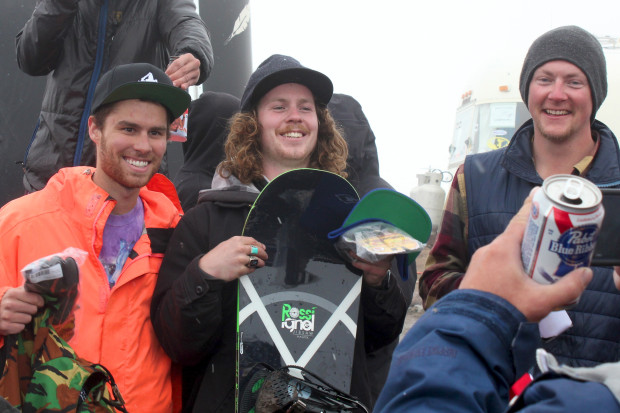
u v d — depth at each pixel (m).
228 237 2.49
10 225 2.37
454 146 10.44
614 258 1.53
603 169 2.36
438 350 1.05
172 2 3.45
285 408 2.03
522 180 2.47
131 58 3.44
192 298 2.23
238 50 6.46
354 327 2.33
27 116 5.49
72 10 3.22
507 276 1.07
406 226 2.35
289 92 2.71
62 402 2.00
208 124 3.62
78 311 2.25
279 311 2.31
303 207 2.45
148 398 2.41
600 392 0.90
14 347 2.10
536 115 2.45
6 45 5.46
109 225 2.52
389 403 1.05
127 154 2.47
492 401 1.02
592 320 2.21
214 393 2.34
